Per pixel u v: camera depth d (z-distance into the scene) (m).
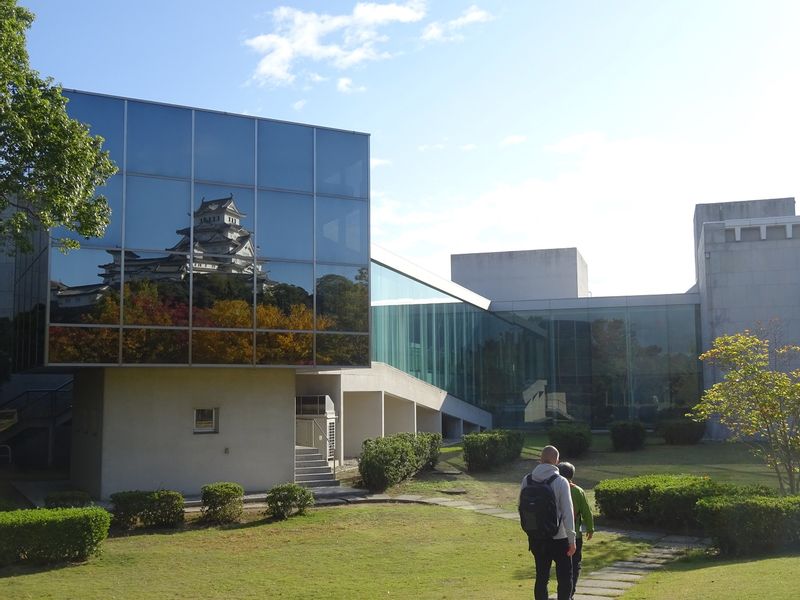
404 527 15.57
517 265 47.50
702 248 32.75
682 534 14.69
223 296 18.78
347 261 20.34
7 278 27.45
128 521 15.33
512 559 12.51
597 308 37.28
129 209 18.00
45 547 12.23
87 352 17.25
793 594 8.05
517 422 37.88
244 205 19.28
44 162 12.73
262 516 16.78
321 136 20.42
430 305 33.78
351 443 27.30
